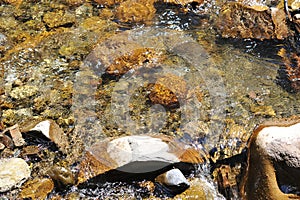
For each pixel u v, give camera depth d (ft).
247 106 14.75
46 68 15.52
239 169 13.85
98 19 16.46
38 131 14.28
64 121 14.65
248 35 15.90
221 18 16.26
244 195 13.43
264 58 15.53
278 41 15.78
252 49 15.70
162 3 16.69
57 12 16.66
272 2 16.40
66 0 16.93
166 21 16.35
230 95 14.93
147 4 16.67
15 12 16.67
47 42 16.02
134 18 16.43
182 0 16.66
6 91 15.12
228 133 14.35
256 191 13.28
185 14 16.46
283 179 13.17
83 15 16.58
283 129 13.51
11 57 15.74
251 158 13.52
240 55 15.60
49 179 13.79
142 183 13.71
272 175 13.20
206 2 16.66
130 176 13.74
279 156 13.21
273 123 13.89
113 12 16.61
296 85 15.05
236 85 15.10
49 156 14.14
